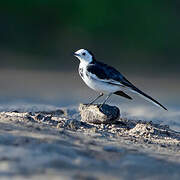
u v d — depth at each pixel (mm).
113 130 9047
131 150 7035
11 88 19906
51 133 7312
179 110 15203
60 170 5414
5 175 5082
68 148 6395
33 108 11875
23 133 6934
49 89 20312
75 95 18359
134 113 13531
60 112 11328
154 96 19516
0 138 6395
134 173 5711
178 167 6301
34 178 5035
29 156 5754
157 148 7715
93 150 6590
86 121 9664
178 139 9117
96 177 5328
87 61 10031
